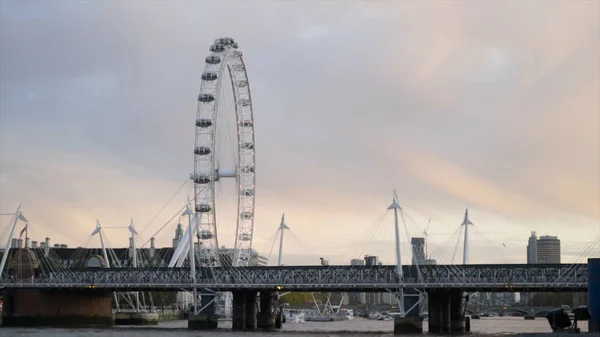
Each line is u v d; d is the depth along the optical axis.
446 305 180.50
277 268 178.62
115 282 184.12
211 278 182.12
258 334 157.00
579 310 117.75
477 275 165.88
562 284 159.75
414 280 169.38
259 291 189.00
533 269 162.00
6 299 187.75
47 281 187.50
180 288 181.50
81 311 197.62
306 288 175.38
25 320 186.38
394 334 161.88
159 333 156.75
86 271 186.88
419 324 168.88
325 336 150.25
